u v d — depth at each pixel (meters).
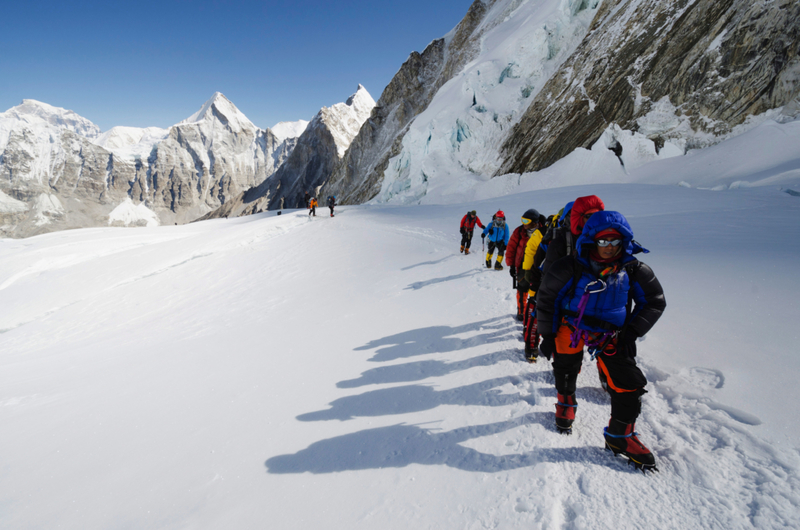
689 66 29.19
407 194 52.88
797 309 3.09
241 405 3.29
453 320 4.74
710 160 23.41
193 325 8.48
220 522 1.90
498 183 39.03
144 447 2.76
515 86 48.78
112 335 9.69
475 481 1.97
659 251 6.35
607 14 40.66
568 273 2.08
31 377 5.77
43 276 20.22
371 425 2.67
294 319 6.55
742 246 5.98
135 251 22.27
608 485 1.82
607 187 20.41
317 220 23.75
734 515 1.53
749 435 1.92
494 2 87.12
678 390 2.43
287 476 2.22
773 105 24.81
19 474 2.56
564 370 2.22
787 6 24.84
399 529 1.73
